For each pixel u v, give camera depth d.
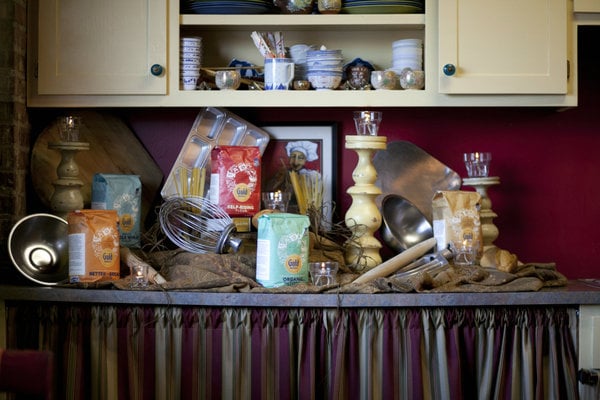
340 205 3.39
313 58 3.11
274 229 2.74
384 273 2.84
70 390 2.66
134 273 2.76
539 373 2.65
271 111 3.40
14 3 3.01
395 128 3.41
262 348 2.63
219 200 3.04
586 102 3.42
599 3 3.08
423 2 3.17
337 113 3.41
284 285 2.74
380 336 2.63
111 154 3.33
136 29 3.08
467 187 3.38
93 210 2.79
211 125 3.32
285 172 3.37
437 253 2.88
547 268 3.07
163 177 3.40
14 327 2.70
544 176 3.42
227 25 3.16
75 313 2.67
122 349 2.65
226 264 2.86
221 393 2.64
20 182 3.09
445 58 3.06
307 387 2.62
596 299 2.64
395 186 3.34
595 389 2.62
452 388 2.62
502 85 3.07
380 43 3.36
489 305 2.64
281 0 3.15
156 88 3.08
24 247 2.84
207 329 2.64
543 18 3.08
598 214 3.42
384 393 2.62
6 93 3.02
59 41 3.08
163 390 2.65
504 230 3.42
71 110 3.31
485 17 3.07
